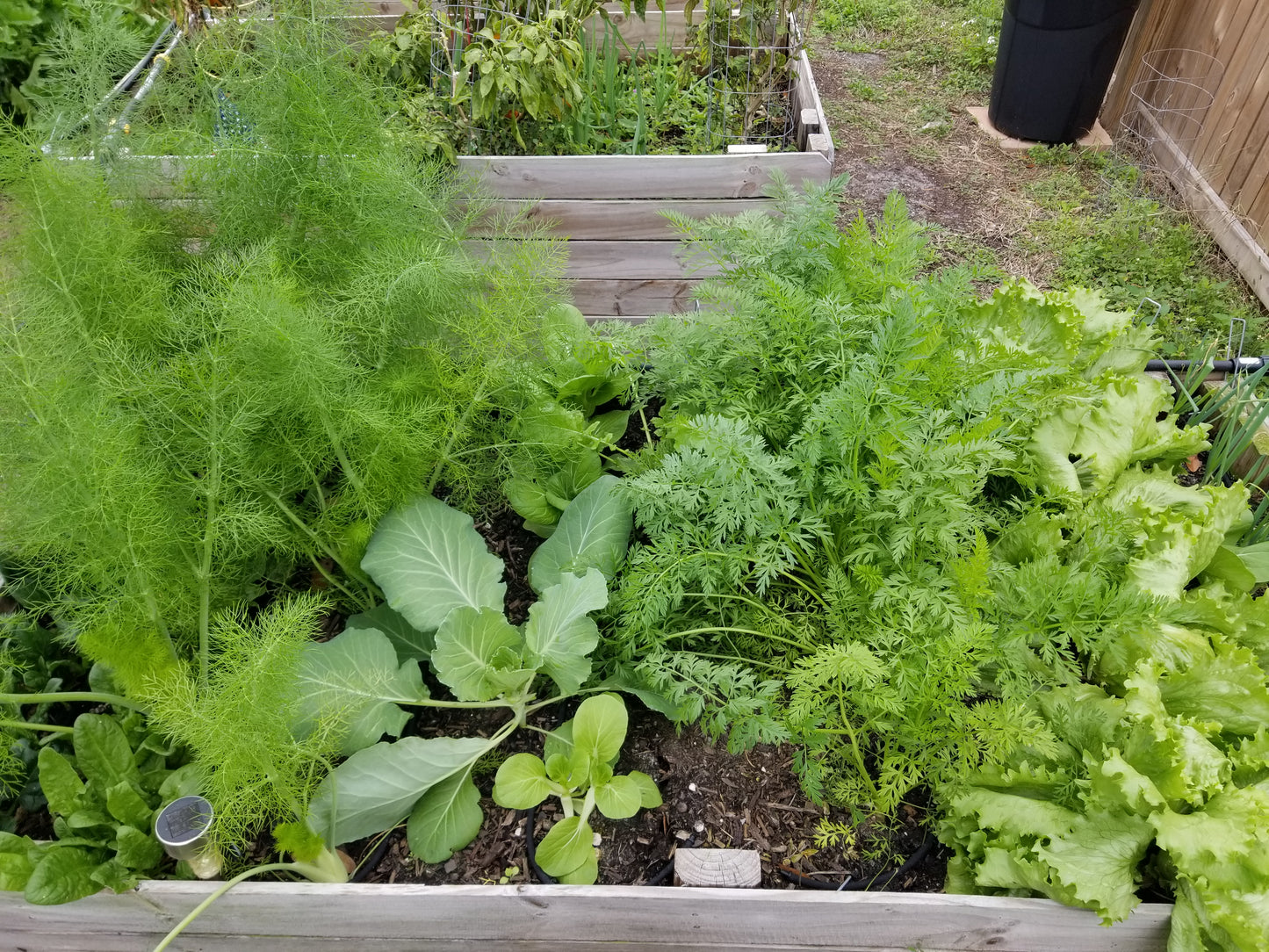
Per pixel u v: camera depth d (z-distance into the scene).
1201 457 1.46
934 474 0.98
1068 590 0.97
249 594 1.23
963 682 0.93
